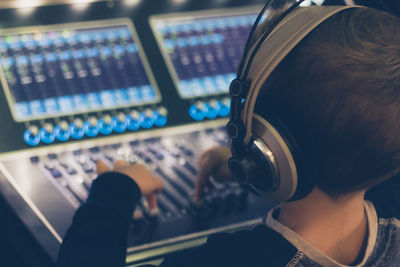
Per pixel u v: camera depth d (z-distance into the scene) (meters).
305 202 0.61
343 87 0.52
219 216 1.08
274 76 0.56
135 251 0.99
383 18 0.57
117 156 1.16
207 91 1.34
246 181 0.63
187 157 1.19
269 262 0.60
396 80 0.52
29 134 1.14
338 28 0.55
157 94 1.29
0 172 1.06
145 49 1.34
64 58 1.25
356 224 0.63
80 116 1.19
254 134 0.59
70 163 1.12
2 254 1.00
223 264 0.61
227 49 1.41
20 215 0.99
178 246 1.02
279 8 0.65
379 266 0.62
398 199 0.79
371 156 0.54
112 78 1.27
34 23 1.29
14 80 1.19
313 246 0.61
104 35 1.33
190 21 1.43
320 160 0.56
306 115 0.54
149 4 1.42
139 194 0.90
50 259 0.95
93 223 0.81
